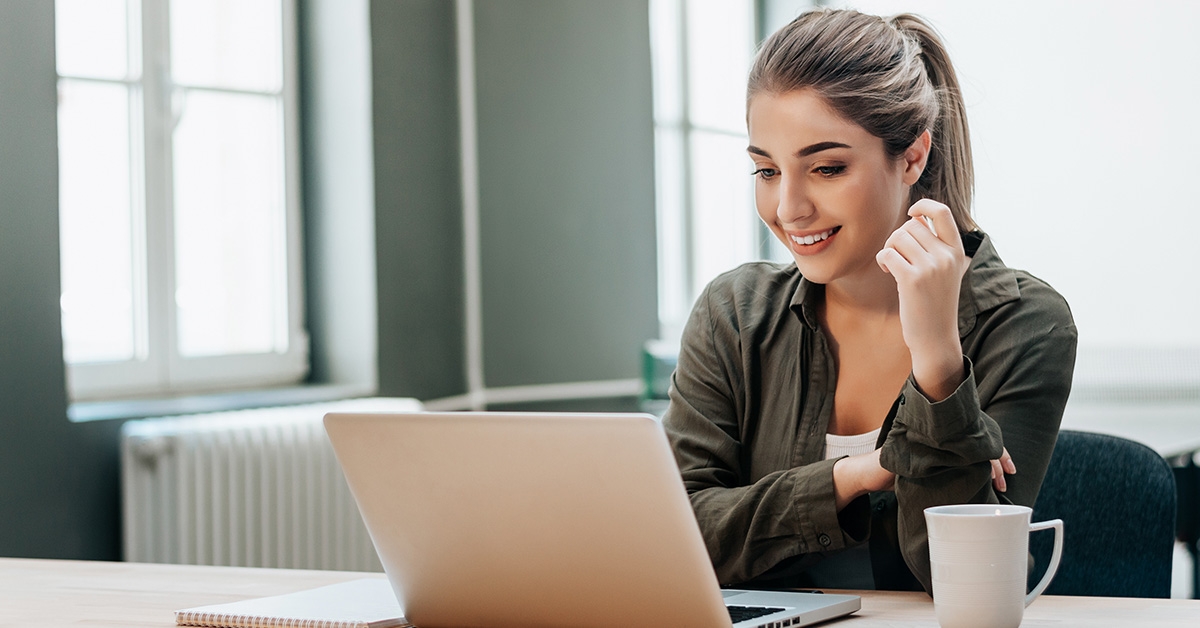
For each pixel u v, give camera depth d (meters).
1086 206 4.98
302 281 3.61
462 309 3.93
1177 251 4.83
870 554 1.44
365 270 3.54
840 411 1.51
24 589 1.35
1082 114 4.98
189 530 2.79
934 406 1.17
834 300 1.52
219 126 3.37
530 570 1.03
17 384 2.57
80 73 2.99
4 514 2.54
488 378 4.02
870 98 1.32
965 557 0.98
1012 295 1.41
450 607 1.10
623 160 4.60
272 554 2.97
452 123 3.87
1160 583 1.52
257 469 2.94
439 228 3.81
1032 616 1.10
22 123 2.58
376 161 3.54
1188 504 3.24
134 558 2.75
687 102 5.31
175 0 3.24
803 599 1.16
